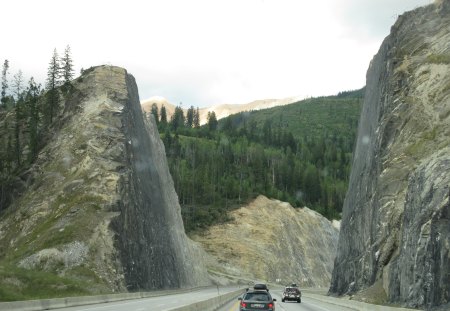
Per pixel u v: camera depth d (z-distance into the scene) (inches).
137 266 2438.5
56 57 3550.7
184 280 3262.8
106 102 3070.9
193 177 6043.3
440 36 2288.4
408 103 2162.9
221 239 4825.3
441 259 1210.0
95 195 2506.2
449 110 1974.7
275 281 4581.7
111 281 2174.0
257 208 5300.2
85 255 2215.8
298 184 6870.1
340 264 2591.0
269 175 6953.7
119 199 2514.8
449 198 1266.0
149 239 2723.9
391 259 1743.4
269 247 4822.8
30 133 3235.7
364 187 2377.0
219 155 7017.7
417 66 2251.5
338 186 7081.7
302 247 5147.6
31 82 3683.6
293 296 2174.0
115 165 2701.8
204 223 5068.9
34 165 2925.7
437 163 1476.4
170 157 7342.5
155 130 3796.8
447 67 2108.8
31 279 1785.2
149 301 1852.9
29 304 1222.9
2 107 4379.9
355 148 2935.5
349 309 1615.4
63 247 2213.3
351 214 2578.7
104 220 2379.4
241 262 4586.6
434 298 1208.2
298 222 5359.3
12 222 2596.0
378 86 2541.8
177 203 3814.0
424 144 1974.7
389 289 1605.6
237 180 6220.5
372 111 2596.0
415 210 1489.9
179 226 3663.9
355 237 2388.0
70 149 2847.0
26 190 2834.6
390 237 1871.3
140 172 2950.3
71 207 2438.5
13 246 2412.6
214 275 4151.1
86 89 3260.3
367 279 1980.8
